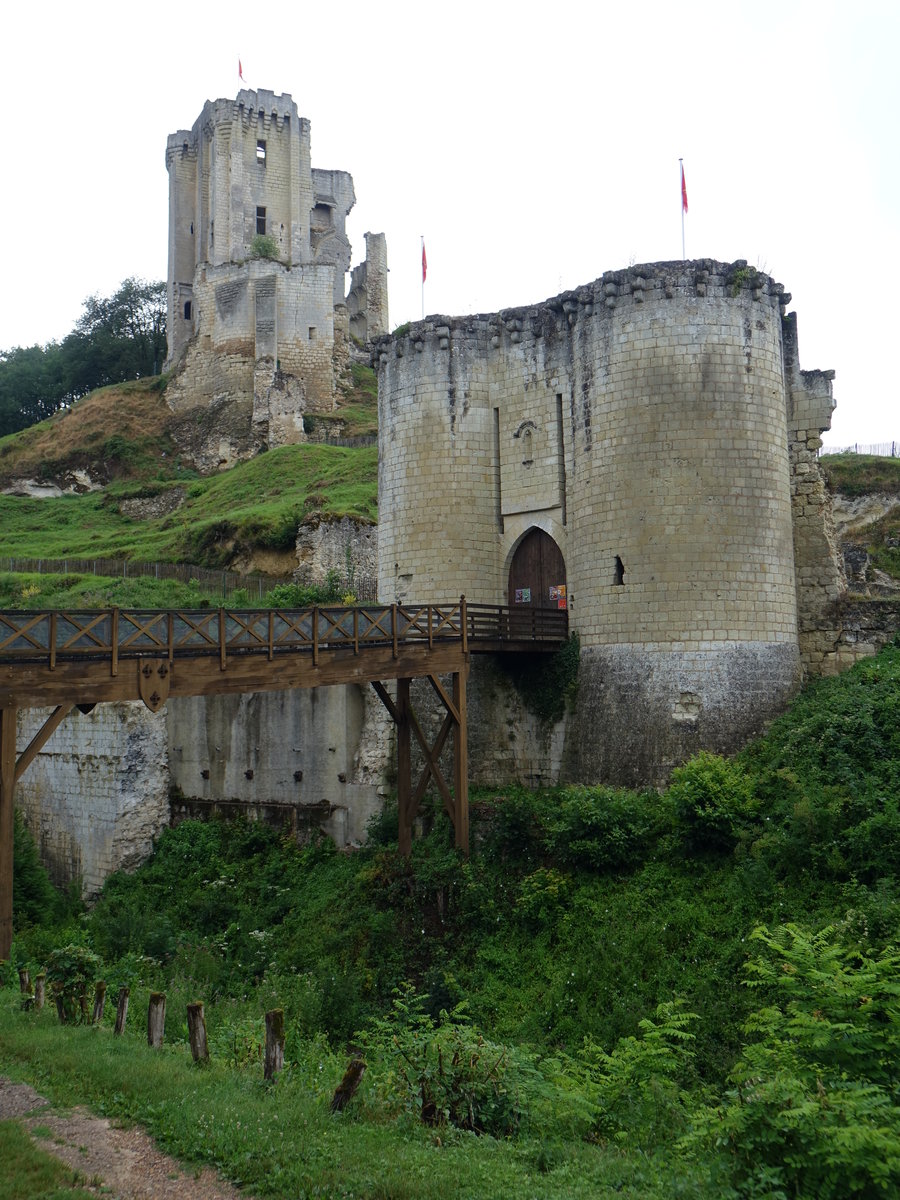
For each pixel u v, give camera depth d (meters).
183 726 34.78
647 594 26.84
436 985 22.08
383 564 33.91
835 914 18.64
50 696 19.19
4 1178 10.48
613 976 20.38
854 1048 11.89
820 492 28.88
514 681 30.47
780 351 28.42
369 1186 10.69
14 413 94.19
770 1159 10.59
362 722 32.28
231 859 31.81
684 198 29.72
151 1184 10.74
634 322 27.62
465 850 26.14
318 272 76.88
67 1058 14.22
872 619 28.12
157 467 74.00
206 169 86.31
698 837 22.39
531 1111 13.72
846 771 21.56
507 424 32.16
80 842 33.81
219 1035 17.78
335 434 72.38
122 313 96.75
